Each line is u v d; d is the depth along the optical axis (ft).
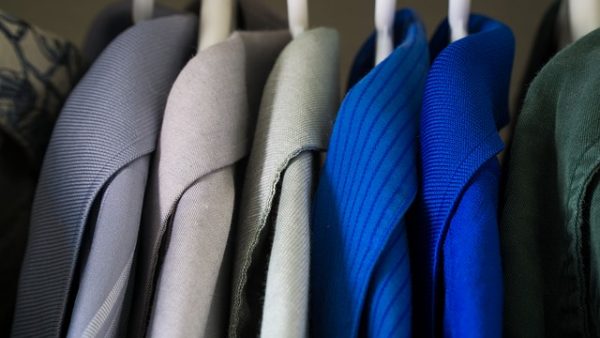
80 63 1.67
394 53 1.31
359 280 1.14
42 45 1.53
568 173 1.17
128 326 1.33
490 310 1.09
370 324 1.13
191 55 1.56
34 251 1.29
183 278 1.14
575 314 1.20
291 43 1.42
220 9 1.55
